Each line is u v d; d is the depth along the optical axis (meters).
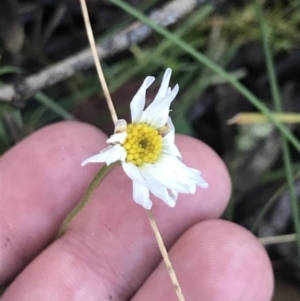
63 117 0.12
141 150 0.07
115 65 0.13
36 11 0.12
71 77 0.12
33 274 0.09
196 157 0.10
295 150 0.13
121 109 0.12
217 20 0.13
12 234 0.10
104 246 0.10
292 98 0.13
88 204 0.10
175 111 0.12
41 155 0.10
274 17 0.13
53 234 0.10
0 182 0.10
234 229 0.09
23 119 0.12
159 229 0.10
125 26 0.12
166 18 0.11
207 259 0.09
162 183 0.07
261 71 0.13
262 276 0.09
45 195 0.10
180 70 0.13
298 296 0.12
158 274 0.09
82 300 0.09
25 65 0.12
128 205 0.10
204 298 0.09
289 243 0.12
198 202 0.10
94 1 0.12
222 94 0.13
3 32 0.11
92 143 0.10
